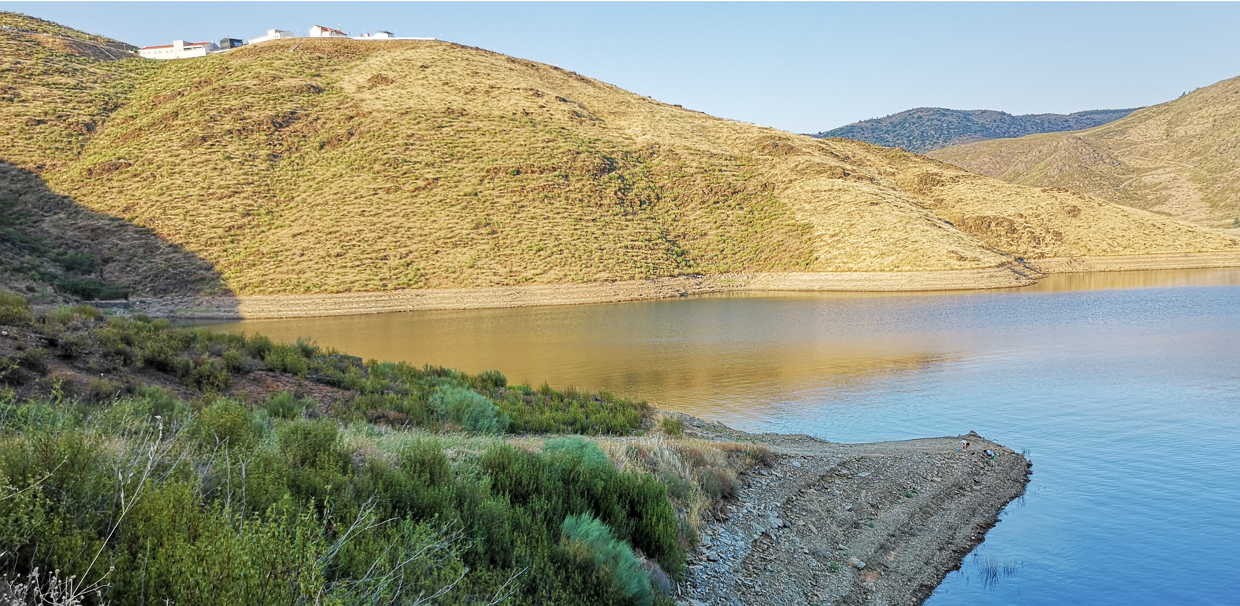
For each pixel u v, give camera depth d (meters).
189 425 7.27
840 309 60.62
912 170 128.88
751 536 11.12
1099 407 25.55
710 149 117.00
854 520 13.23
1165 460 18.94
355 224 76.56
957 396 27.95
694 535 10.12
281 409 12.88
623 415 19.91
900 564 11.94
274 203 80.00
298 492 5.68
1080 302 61.03
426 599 4.65
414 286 67.62
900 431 22.75
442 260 72.50
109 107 100.81
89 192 77.06
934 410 25.61
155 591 3.30
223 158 86.31
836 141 146.12
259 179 83.69
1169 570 12.21
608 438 15.13
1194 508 15.27
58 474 4.00
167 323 17.12
